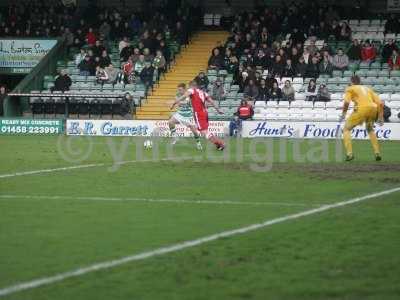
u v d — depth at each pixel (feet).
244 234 54.65
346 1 211.41
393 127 161.58
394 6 213.46
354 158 115.03
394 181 85.30
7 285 41.27
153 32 197.98
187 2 220.02
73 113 189.37
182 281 42.14
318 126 165.37
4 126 181.06
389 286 41.34
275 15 197.47
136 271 44.16
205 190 77.66
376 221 59.88
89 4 220.43
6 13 217.97
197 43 207.72
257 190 77.77
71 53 205.77
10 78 227.40
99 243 51.65
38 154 119.96
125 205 68.13
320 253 48.78
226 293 39.96
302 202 69.77
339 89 183.52
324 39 195.42
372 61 189.37
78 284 41.50
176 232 55.52
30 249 49.83
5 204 68.54
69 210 65.31
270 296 39.45
